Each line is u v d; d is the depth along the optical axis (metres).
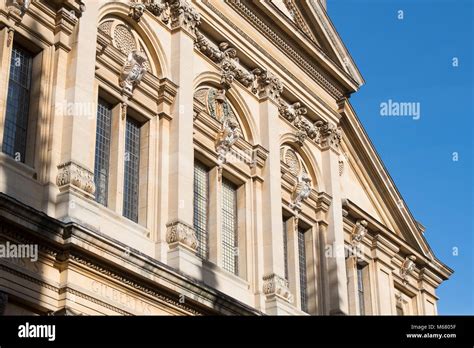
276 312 31.34
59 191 24.61
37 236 22.78
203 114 31.88
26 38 25.59
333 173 38.25
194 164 31.69
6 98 24.44
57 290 23.27
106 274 24.33
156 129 29.62
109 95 28.28
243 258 32.31
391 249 42.78
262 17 35.78
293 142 36.97
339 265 36.53
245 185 33.44
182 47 31.12
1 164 23.73
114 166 27.66
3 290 21.88
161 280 25.69
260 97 35.34
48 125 25.23
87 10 27.30
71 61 26.27
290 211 35.44
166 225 28.39
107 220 26.50
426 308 44.97
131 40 29.97
